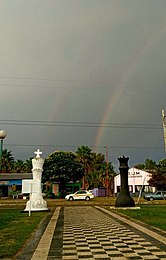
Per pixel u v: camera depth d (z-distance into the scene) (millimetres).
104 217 19453
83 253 8953
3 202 44594
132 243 10398
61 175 65000
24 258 8359
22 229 14141
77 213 22625
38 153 25547
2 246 10008
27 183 23000
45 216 20531
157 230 13227
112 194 76125
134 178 72188
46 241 11023
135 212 21953
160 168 69625
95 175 82438
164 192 48938
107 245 10164
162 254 8578
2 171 85812
